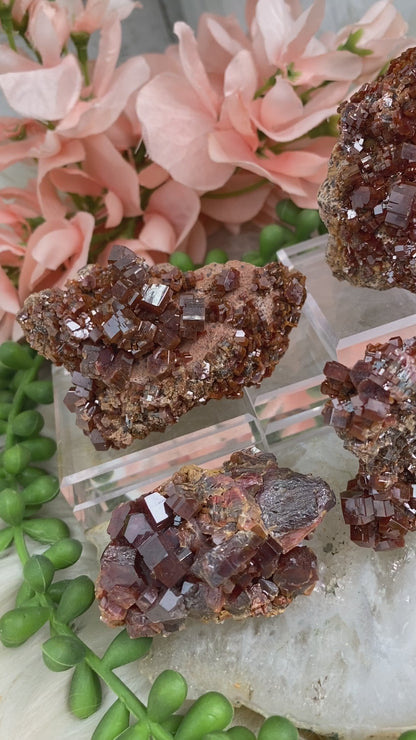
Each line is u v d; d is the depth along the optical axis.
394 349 0.20
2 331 0.26
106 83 0.25
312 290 0.24
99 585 0.21
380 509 0.21
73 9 0.25
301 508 0.20
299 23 0.24
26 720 0.21
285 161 0.26
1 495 0.23
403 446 0.21
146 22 0.31
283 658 0.21
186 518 0.20
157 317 0.22
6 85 0.24
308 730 0.21
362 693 0.20
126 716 0.20
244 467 0.22
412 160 0.20
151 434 0.24
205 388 0.22
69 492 0.23
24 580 0.22
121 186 0.26
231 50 0.26
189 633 0.21
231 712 0.20
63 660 0.20
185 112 0.26
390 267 0.22
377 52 0.25
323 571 0.22
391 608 0.21
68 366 0.23
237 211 0.28
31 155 0.25
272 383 0.24
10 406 0.25
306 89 0.26
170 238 0.26
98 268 0.22
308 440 0.24
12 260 0.27
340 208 0.21
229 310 0.22
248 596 0.20
